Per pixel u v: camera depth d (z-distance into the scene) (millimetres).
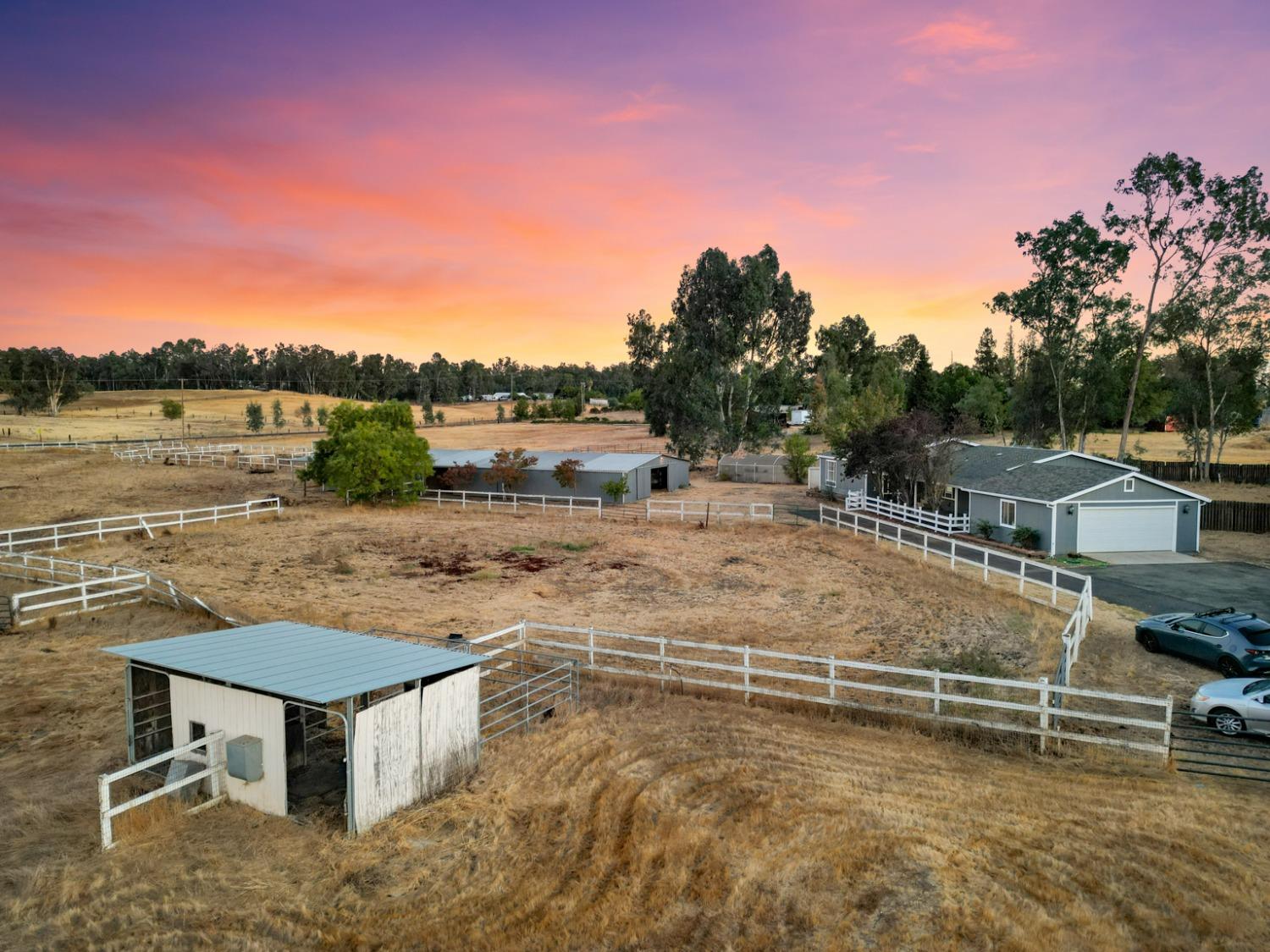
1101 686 16875
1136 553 34031
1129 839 10109
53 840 10227
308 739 13602
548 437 98125
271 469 63438
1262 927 8242
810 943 8094
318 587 27406
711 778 12117
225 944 8133
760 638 21141
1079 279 59094
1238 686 14344
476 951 8109
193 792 11438
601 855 9922
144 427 105750
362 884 9336
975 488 39438
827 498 54250
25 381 130875
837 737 13922
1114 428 106188
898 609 24234
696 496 55156
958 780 12031
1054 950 7883
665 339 81875
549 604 25188
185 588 26578
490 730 14406
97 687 16875
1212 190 52656
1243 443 90062
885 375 105250
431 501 50938
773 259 74812
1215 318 56875
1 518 42531
